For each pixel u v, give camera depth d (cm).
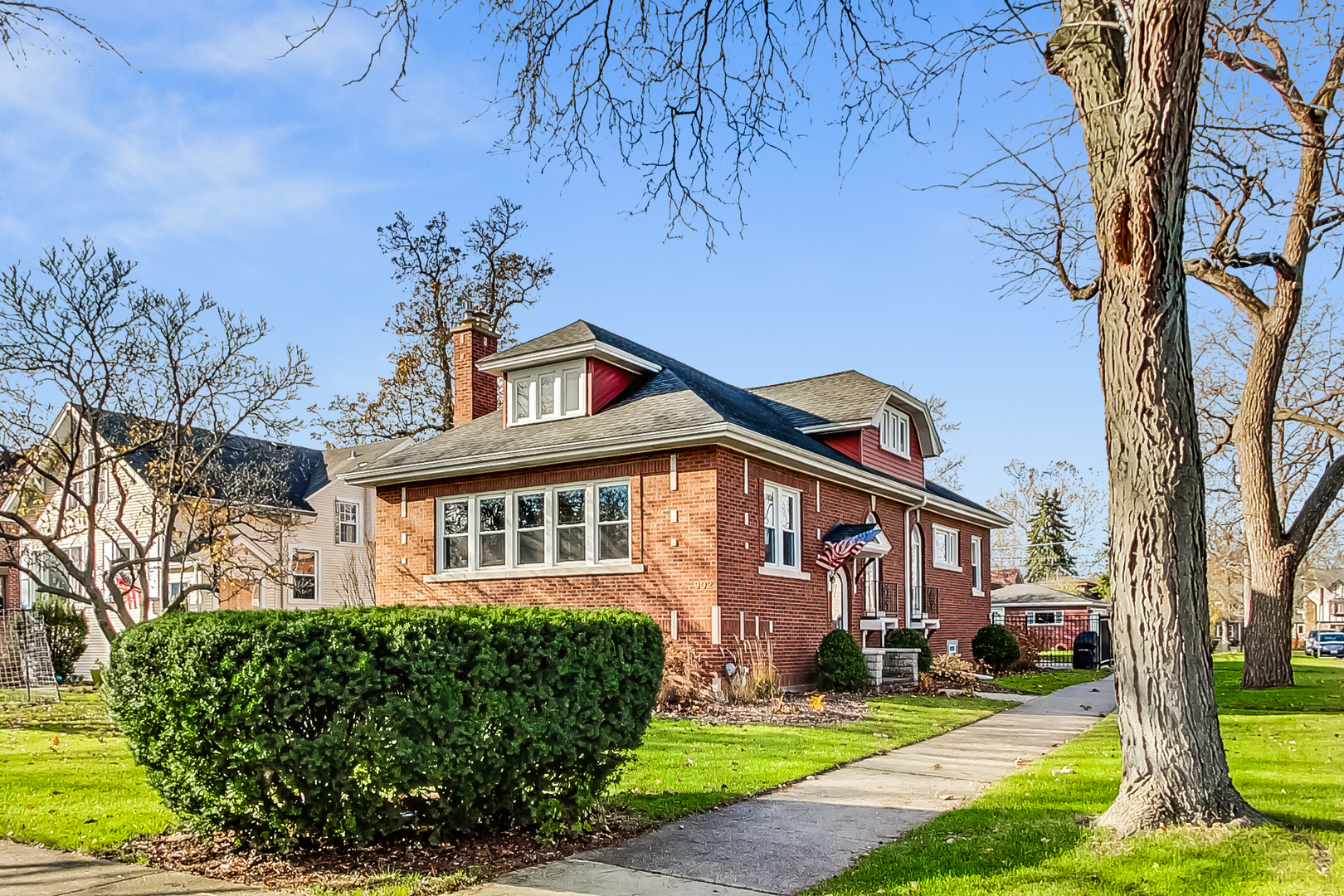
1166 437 716
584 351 1972
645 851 691
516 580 1952
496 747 659
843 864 657
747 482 1817
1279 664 2067
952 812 796
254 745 590
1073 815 759
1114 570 740
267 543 2875
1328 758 1063
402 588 2128
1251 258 1484
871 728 1366
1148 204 704
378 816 636
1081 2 757
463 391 2398
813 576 2042
